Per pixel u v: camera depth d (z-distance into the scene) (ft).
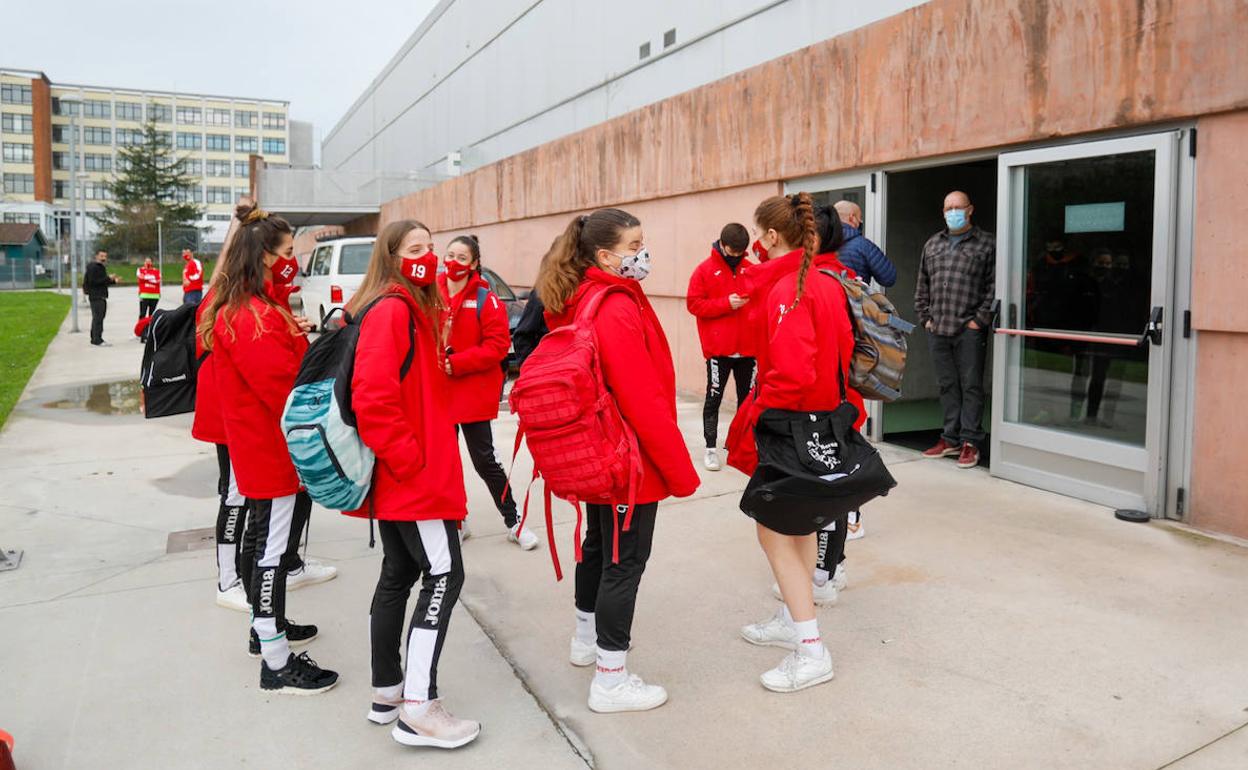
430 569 9.37
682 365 32.07
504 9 64.03
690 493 9.74
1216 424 15.46
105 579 14.60
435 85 86.89
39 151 343.05
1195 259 15.53
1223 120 14.98
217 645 12.08
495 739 9.66
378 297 9.06
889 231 28.84
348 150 147.64
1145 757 8.98
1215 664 10.89
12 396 33.45
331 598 13.71
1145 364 16.47
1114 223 16.89
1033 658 11.16
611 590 9.95
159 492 20.07
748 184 27.58
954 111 19.98
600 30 47.62
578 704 10.40
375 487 9.15
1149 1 15.83
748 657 11.51
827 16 29.27
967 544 15.30
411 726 9.36
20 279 159.02
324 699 10.59
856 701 10.26
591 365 9.16
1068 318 17.94
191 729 9.93
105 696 10.67
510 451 23.72
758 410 10.30
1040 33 17.87
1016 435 19.11
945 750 9.23
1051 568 14.10
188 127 389.60
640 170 33.81
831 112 23.79
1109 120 16.65
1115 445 17.04
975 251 20.45
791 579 10.58
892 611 12.67
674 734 9.68
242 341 10.28
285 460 10.57
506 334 15.49
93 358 46.91
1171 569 13.92
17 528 17.34
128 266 240.53
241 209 10.91
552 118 55.42
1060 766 8.88
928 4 20.53
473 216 55.62
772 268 10.53
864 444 10.39
